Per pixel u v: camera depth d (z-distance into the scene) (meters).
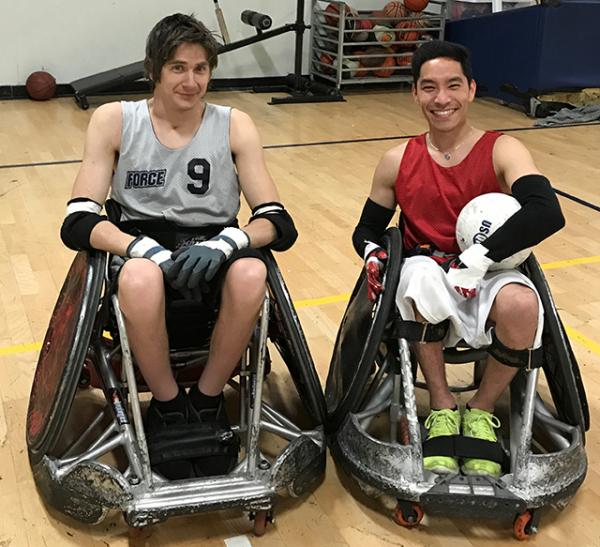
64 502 1.62
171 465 1.61
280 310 1.73
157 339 1.61
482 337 1.66
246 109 5.97
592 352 2.44
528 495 1.56
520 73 6.00
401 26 6.58
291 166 4.47
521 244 1.59
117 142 1.74
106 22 6.22
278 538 1.64
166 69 1.65
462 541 1.64
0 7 5.93
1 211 3.63
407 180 1.81
